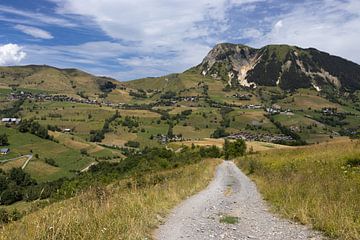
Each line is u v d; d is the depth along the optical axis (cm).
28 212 1048
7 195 5103
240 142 9781
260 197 1834
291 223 1117
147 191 1577
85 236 787
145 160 7306
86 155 16650
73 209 955
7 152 15550
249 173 3841
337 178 1555
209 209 1434
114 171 7944
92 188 1280
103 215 991
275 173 2417
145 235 950
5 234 779
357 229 894
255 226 1095
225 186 2538
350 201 1129
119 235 847
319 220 1045
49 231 770
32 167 13500
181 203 1579
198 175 3044
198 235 979
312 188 1428
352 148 2853
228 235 977
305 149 4284
